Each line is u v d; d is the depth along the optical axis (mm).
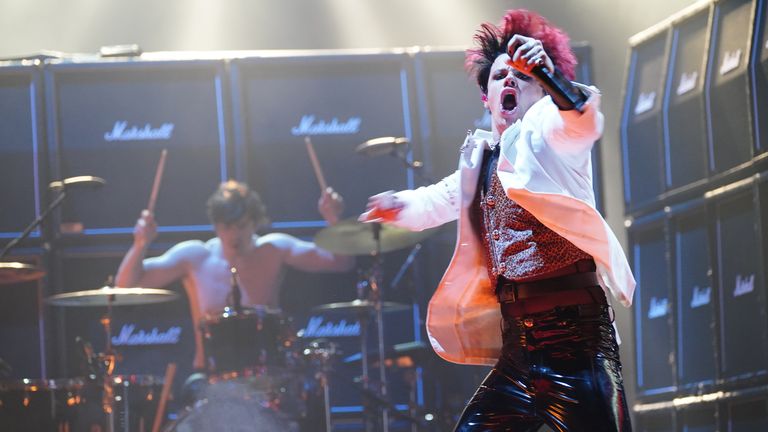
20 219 11234
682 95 9984
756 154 8828
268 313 9406
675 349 9930
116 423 9055
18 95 11391
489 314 4586
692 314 9734
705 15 9898
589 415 3916
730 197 9203
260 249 11078
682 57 10141
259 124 11609
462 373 10859
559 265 4027
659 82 10445
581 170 3963
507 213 4125
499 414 4137
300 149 11602
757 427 8773
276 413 9305
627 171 10859
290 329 9586
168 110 11547
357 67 11750
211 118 11578
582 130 3629
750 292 8891
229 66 11617
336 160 11609
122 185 11398
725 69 9359
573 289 4020
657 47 10625
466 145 4332
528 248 4066
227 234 10797
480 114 11719
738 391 9008
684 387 9781
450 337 4652
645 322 10492
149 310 11188
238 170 11492
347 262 11312
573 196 3941
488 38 4547
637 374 10570
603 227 3873
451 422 10375
